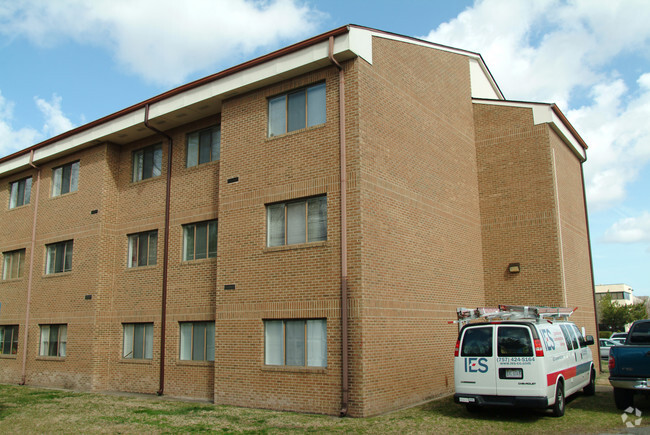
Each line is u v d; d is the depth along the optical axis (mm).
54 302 20391
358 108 13531
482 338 11570
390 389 13141
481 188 19438
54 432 11102
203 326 16625
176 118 17797
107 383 18672
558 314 13820
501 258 18656
